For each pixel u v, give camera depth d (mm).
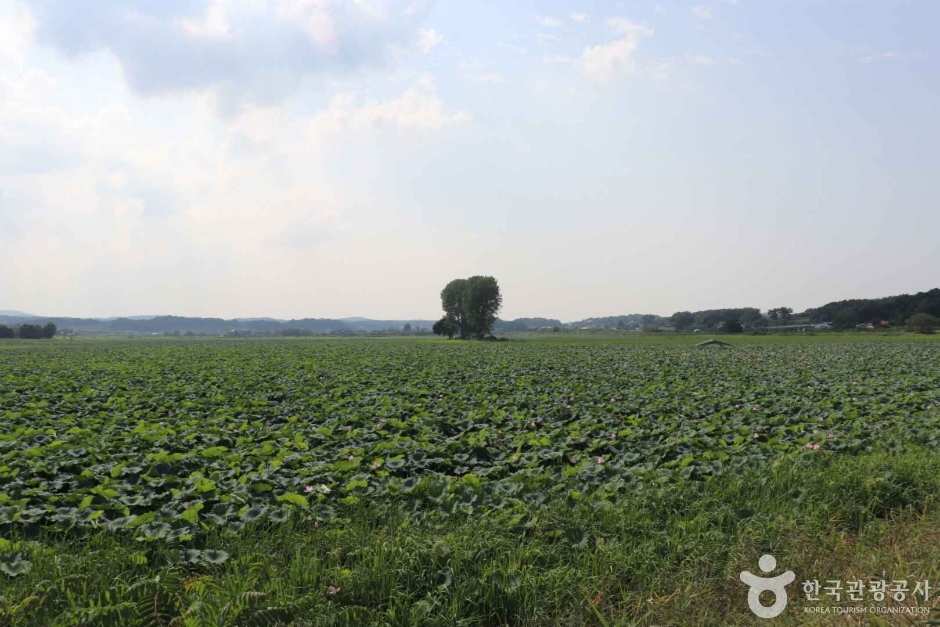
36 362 42719
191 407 19203
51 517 8047
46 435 14445
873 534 7816
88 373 32438
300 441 13398
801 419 16109
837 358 42281
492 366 35906
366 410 18125
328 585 6250
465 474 10938
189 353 57719
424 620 5754
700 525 7859
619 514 8133
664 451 11953
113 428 15141
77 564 6570
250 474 10211
